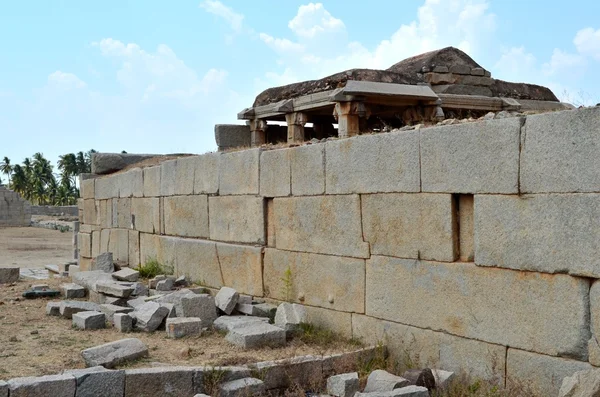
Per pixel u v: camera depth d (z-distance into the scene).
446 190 6.81
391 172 7.48
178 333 8.34
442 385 6.40
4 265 25.52
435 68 18.55
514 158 6.10
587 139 5.50
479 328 6.47
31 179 96.38
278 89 19.16
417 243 7.18
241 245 10.32
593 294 5.50
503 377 6.23
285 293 9.24
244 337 7.70
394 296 7.47
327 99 16.48
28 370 6.67
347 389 6.34
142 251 14.03
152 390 6.09
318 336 8.13
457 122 7.20
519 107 18.72
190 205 11.96
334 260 8.35
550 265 5.80
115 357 6.93
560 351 5.75
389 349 7.50
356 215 7.99
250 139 19.61
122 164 17.78
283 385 6.68
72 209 62.69
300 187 8.95
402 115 17.28
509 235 6.16
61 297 11.97
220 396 6.20
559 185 5.73
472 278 6.55
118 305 10.41
